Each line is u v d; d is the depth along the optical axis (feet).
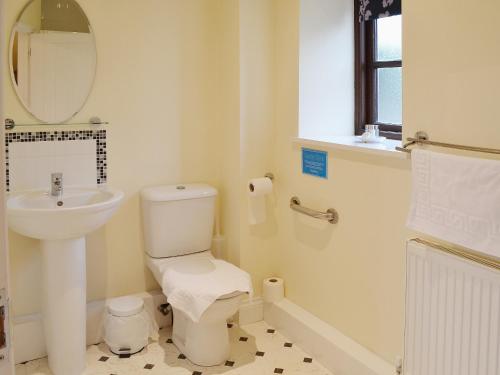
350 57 9.80
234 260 10.59
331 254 9.04
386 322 7.92
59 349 8.48
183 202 9.79
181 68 10.25
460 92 6.37
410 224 6.82
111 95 9.63
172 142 10.34
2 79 2.07
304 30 9.37
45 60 8.99
